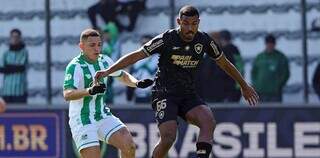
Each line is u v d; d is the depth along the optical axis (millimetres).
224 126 33094
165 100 22172
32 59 34031
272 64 33406
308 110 32938
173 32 21859
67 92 22688
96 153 23016
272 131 33031
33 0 34406
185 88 22219
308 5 33688
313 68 33375
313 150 32938
